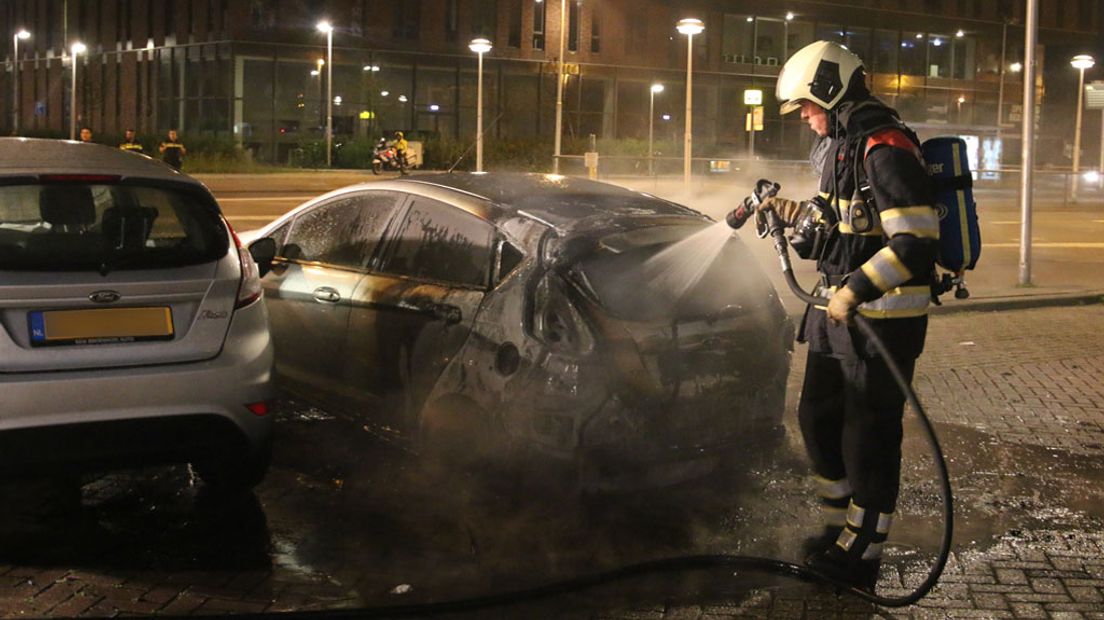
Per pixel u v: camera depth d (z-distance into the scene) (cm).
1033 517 532
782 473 583
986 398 759
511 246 513
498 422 485
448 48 5106
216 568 452
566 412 466
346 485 552
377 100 4928
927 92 6175
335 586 438
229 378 481
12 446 440
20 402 437
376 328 565
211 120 4872
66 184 475
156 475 564
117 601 417
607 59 5431
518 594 423
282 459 589
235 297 495
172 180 504
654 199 586
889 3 6000
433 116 5122
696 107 5684
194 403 471
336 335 595
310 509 520
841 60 424
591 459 469
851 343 427
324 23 4541
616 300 486
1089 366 869
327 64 4797
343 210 628
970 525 519
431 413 525
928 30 6153
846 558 445
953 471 600
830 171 430
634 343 478
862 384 430
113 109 5675
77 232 471
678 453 489
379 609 409
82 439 452
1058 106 6656
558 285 485
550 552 476
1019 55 6462
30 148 510
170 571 448
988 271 1509
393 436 556
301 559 463
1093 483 584
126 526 496
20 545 471
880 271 397
